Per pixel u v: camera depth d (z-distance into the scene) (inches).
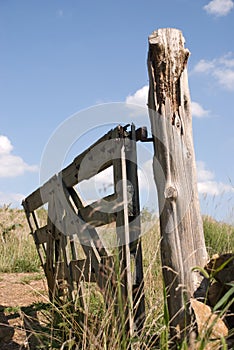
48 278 231.0
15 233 438.0
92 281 175.8
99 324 154.6
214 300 144.5
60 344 161.6
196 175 153.3
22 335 192.2
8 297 263.0
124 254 152.6
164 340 126.9
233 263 144.1
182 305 143.7
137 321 150.4
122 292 152.4
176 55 152.4
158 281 171.8
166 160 149.4
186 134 152.3
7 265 359.6
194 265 147.6
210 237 305.1
